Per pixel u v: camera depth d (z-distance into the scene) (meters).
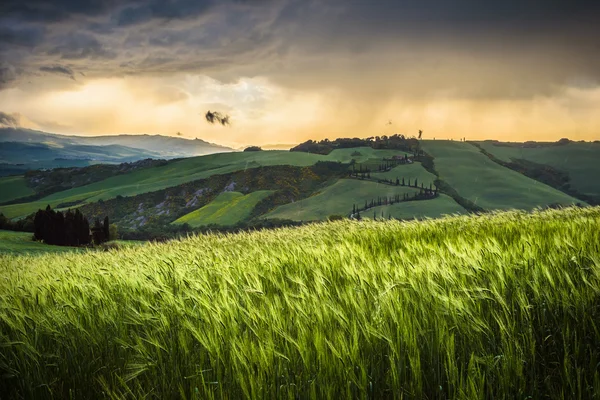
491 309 3.57
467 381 2.83
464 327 3.40
